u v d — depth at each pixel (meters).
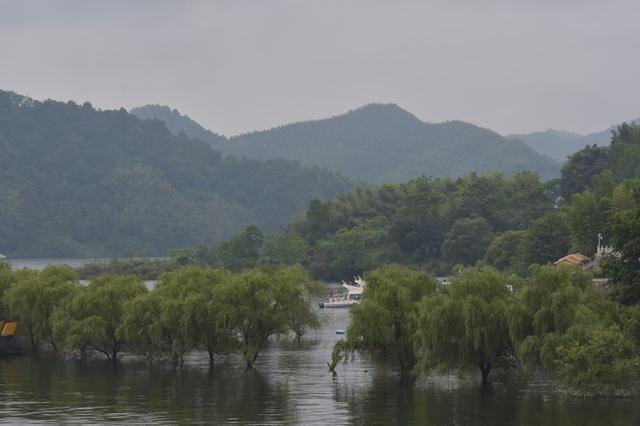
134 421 111.12
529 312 124.12
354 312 139.50
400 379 140.50
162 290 163.25
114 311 164.25
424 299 131.12
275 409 117.81
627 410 112.25
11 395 128.75
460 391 128.62
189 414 115.12
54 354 175.62
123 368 155.75
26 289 172.62
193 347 156.00
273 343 197.50
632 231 133.88
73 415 114.75
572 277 129.88
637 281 134.12
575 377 118.44
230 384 137.75
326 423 109.31
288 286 156.75
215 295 153.38
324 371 151.12
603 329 118.69
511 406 116.62
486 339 126.00
